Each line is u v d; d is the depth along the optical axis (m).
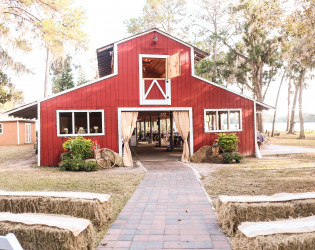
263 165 10.98
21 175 9.31
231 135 12.55
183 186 7.17
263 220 3.90
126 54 12.52
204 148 12.63
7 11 23.42
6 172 10.10
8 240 1.98
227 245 3.58
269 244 2.70
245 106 13.72
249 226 3.14
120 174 9.41
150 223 4.43
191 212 4.97
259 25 23.67
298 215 3.97
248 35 23.86
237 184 7.29
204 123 13.20
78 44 25.67
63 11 24.80
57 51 23.69
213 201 5.64
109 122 12.25
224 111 13.70
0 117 28.88
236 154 12.18
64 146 11.02
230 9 24.11
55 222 3.29
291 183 7.28
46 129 11.67
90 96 12.09
